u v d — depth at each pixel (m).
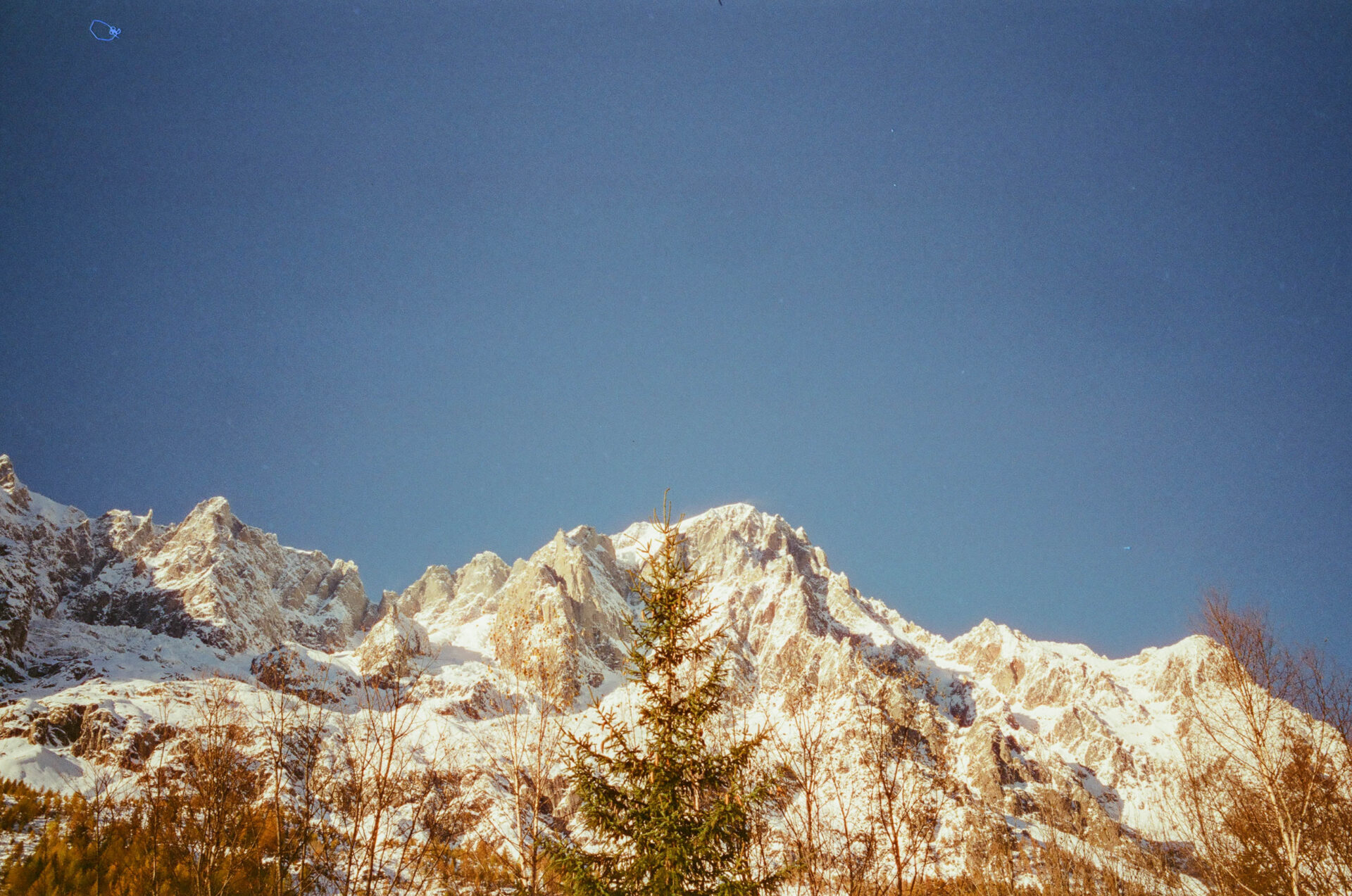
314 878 48.66
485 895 39.94
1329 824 35.59
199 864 50.00
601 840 28.11
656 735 28.62
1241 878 40.22
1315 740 36.22
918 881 43.69
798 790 38.06
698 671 30.25
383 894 46.62
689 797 27.95
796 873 28.50
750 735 32.31
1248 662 38.78
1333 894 35.06
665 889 25.69
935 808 43.97
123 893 46.62
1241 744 38.16
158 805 56.69
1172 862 53.62
